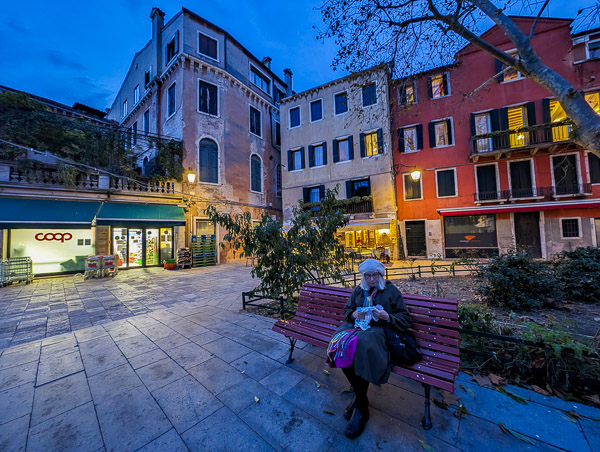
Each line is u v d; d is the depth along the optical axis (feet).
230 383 8.86
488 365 8.98
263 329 13.93
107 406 7.79
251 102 64.34
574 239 41.39
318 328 9.68
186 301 21.12
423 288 23.70
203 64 52.90
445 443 5.96
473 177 47.11
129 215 39.55
